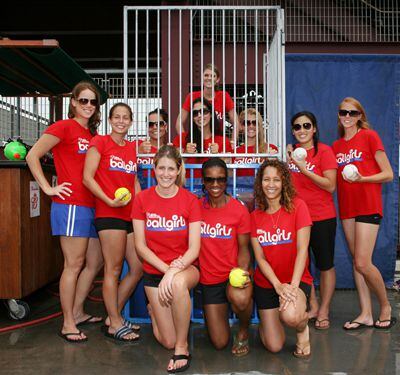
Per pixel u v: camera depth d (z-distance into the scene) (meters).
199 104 3.64
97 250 3.45
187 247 2.94
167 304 2.74
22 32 9.05
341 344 3.03
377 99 4.59
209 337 2.96
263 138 4.01
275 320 2.86
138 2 8.13
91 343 3.08
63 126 3.10
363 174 3.34
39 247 3.93
